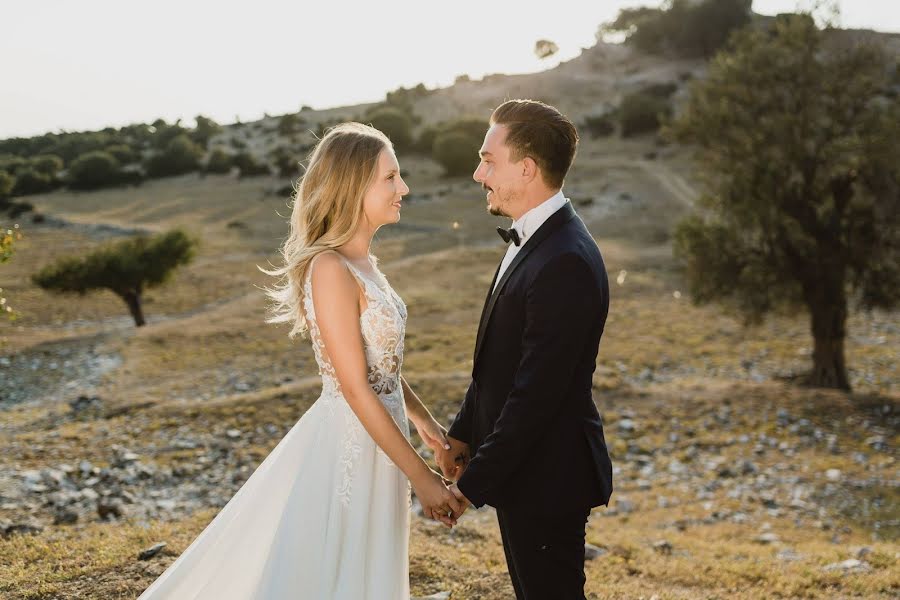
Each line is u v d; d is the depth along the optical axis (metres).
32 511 9.29
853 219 19.55
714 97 20.22
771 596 5.41
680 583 5.89
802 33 18.81
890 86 18.86
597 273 2.63
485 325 2.88
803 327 28.44
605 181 66.06
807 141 19.44
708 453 15.29
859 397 18.55
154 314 39.88
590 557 6.57
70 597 4.07
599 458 2.78
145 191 86.19
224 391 23.09
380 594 2.80
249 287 43.84
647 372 23.05
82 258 39.03
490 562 5.44
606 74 117.25
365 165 2.75
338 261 2.72
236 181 88.75
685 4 119.81
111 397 22.09
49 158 99.44
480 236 52.50
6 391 25.08
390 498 2.88
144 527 6.41
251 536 2.88
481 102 117.50
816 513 12.05
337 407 2.85
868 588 5.62
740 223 19.83
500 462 2.56
